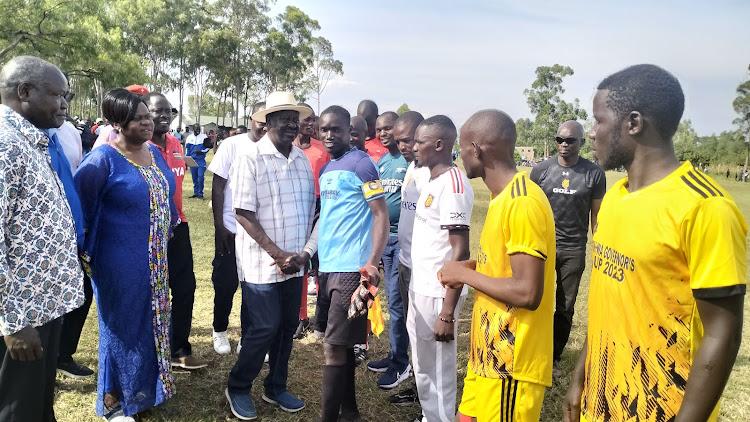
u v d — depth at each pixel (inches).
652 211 59.1
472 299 260.2
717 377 54.1
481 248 90.6
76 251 108.1
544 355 84.6
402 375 161.5
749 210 674.2
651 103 59.5
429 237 120.3
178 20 1947.6
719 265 53.2
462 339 202.7
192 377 159.8
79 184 121.1
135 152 132.6
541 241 79.6
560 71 2444.6
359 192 127.4
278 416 140.6
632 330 62.2
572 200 168.1
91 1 1113.4
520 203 80.3
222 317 177.6
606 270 66.9
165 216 133.6
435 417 123.0
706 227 53.9
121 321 126.1
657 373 60.2
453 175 117.2
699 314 55.6
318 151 199.6
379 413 144.8
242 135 175.5
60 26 1039.6
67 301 105.0
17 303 94.8
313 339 196.7
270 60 2228.1
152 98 162.9
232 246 172.6
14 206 97.5
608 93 63.3
